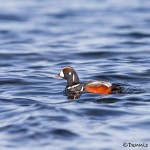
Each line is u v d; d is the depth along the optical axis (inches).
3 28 1363.2
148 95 662.5
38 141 513.0
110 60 943.0
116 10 1630.2
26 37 1229.1
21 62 944.9
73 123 557.0
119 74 802.8
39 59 969.5
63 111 597.0
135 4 1748.3
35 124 554.6
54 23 1423.5
